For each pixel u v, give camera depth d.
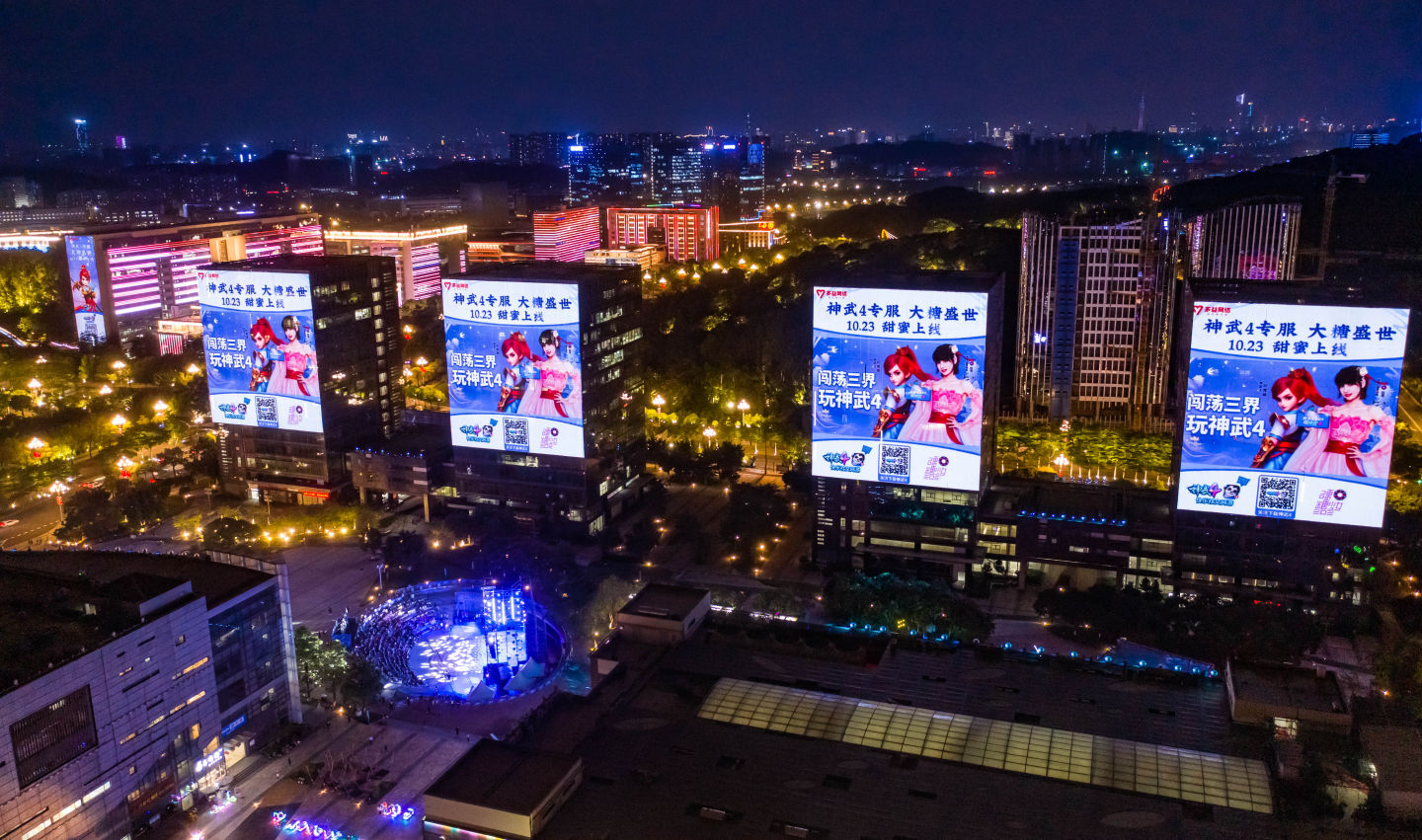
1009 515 196.25
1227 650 163.62
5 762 116.75
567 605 188.75
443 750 154.75
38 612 135.62
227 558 162.88
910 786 106.44
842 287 193.25
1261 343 172.88
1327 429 172.88
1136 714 120.38
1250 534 182.25
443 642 186.62
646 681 128.62
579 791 106.19
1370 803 102.50
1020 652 134.50
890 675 129.75
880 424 197.75
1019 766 109.44
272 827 137.50
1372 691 143.38
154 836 135.00
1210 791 105.00
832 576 191.88
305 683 164.25
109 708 129.50
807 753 112.25
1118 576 191.50
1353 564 177.12
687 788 106.50
